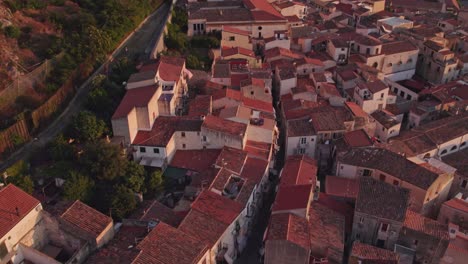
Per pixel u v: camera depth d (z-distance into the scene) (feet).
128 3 371.56
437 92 342.23
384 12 493.77
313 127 269.44
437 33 425.69
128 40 349.41
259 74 321.32
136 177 220.02
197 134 248.93
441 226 210.59
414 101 342.23
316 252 199.93
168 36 358.23
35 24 304.91
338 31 423.64
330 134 268.62
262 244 210.38
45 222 186.39
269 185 250.37
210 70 339.57
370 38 385.50
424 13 520.01
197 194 217.36
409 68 395.34
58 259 185.16
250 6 414.82
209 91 294.87
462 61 392.68
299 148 269.23
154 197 226.38
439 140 275.18
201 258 175.01
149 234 180.14
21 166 209.77
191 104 273.33
